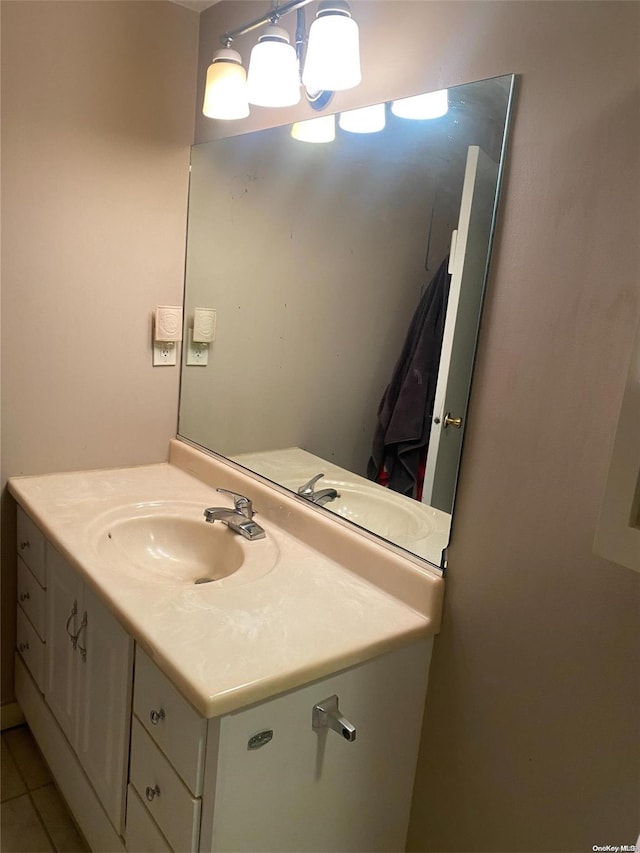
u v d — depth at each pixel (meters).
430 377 1.24
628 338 0.92
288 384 1.60
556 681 1.06
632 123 0.90
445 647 1.24
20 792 1.72
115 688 1.26
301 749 1.09
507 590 1.12
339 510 1.45
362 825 1.26
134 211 1.82
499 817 1.18
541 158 1.01
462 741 1.23
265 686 0.98
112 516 1.58
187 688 0.96
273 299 1.65
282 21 1.54
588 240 0.96
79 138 1.69
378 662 1.16
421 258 1.25
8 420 1.73
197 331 1.92
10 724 1.94
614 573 0.96
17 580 1.85
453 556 1.20
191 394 1.97
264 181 1.64
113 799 1.31
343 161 1.42
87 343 1.81
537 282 1.03
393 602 1.26
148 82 1.77
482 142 1.10
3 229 1.62
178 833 1.07
